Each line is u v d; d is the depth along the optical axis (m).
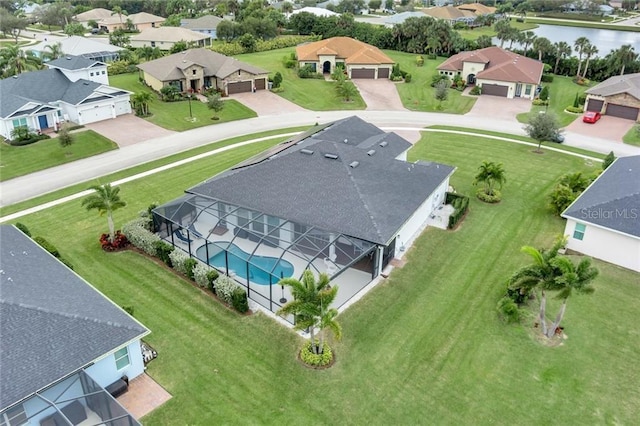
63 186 47.50
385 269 34.28
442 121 71.06
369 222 33.00
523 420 22.86
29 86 66.62
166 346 26.92
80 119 64.62
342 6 182.88
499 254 36.50
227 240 33.28
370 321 29.12
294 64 97.38
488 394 24.25
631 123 70.75
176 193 45.94
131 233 36.12
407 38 117.31
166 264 34.28
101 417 21.66
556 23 186.50
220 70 82.25
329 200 35.09
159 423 22.44
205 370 25.42
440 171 42.56
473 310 30.30
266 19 122.75
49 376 21.16
